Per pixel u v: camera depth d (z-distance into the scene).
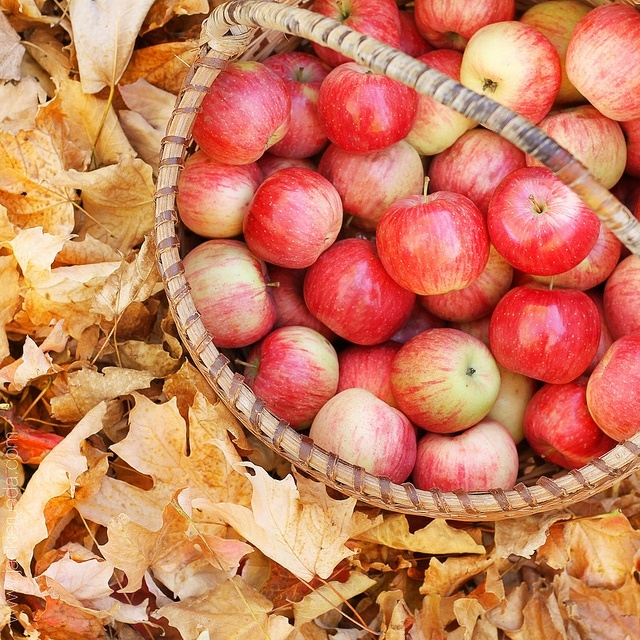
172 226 1.00
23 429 1.05
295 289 1.11
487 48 1.04
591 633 1.09
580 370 1.04
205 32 0.99
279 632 1.02
